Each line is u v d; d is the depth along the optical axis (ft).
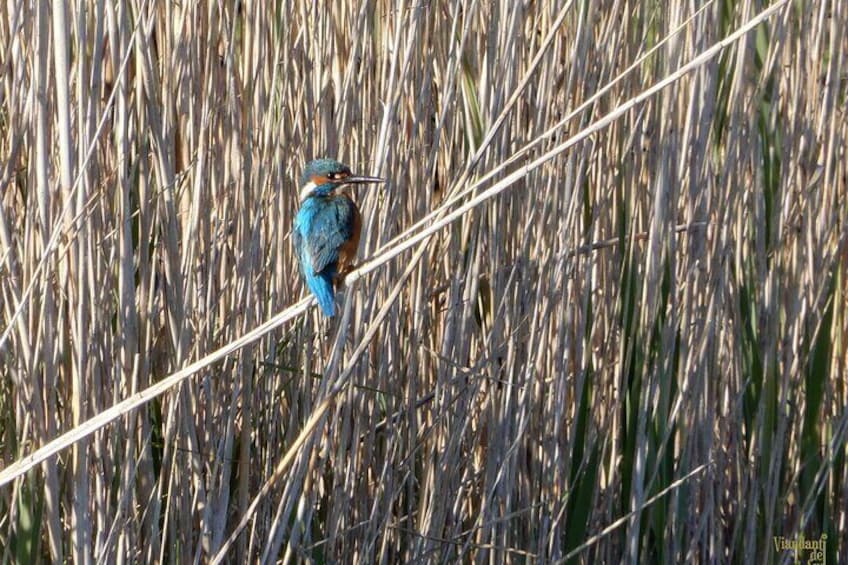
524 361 34.78
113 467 29.91
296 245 30.89
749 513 36.68
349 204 30.89
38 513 28.37
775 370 36.11
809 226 36.78
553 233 33.99
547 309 33.94
